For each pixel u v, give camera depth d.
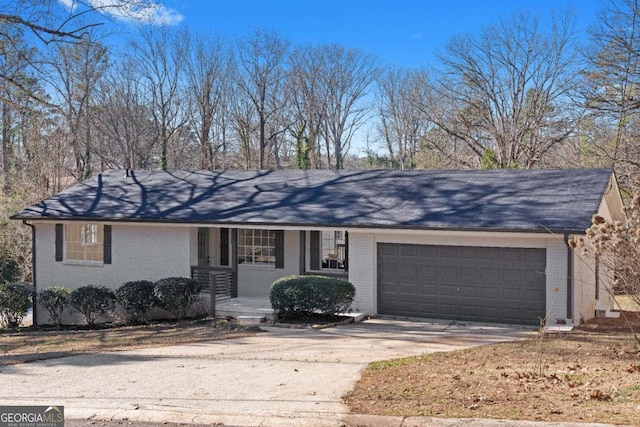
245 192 18.58
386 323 14.64
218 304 16.70
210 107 49.38
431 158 44.97
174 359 10.62
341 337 12.71
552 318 13.74
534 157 38.91
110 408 7.05
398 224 14.63
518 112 41.34
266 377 8.72
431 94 46.00
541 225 13.32
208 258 19.03
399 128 53.22
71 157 40.25
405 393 7.30
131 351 11.79
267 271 18.22
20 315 18.28
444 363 9.28
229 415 6.60
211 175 21.00
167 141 48.53
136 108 46.78
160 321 16.97
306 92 52.03
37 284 19.25
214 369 9.50
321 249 17.64
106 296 17.42
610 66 27.22
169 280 16.69
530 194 15.22
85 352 11.80
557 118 38.34
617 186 16.84
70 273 18.92
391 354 10.48
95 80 41.62
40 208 19.11
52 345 13.19
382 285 15.72
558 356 9.56
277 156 52.38
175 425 6.40
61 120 39.72
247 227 16.33
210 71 49.06
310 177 19.41
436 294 15.14
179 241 17.66
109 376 9.16
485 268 14.59
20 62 26.69
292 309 14.98
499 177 16.88
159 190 19.80
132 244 18.16
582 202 14.23
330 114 53.66
